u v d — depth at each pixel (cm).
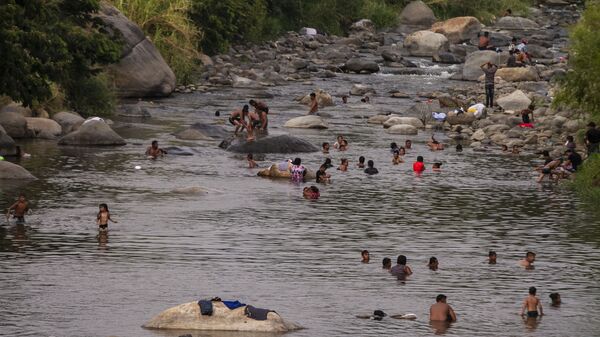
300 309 4825
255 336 4453
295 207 6906
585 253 5878
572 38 8475
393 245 5988
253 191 7400
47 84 8838
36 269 5347
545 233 6319
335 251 5828
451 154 9050
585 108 8900
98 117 10056
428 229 6375
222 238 6050
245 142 8956
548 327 4659
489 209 6944
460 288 5206
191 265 5491
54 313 4694
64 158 8356
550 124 9931
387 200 7181
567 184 7794
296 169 7875
